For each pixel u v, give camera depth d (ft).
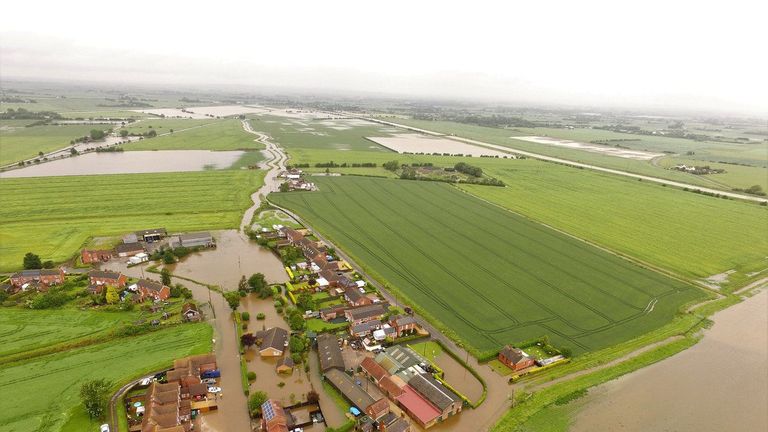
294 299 343.87
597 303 362.33
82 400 233.96
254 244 459.32
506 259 439.63
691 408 250.16
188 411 229.66
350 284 363.76
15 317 309.83
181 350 283.38
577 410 243.81
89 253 399.44
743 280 418.51
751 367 289.74
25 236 449.48
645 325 333.62
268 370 269.64
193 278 381.40
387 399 248.52
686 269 435.53
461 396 249.14
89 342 286.46
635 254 465.88
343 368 269.85
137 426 220.64
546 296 369.50
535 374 272.51
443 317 331.36
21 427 217.77
